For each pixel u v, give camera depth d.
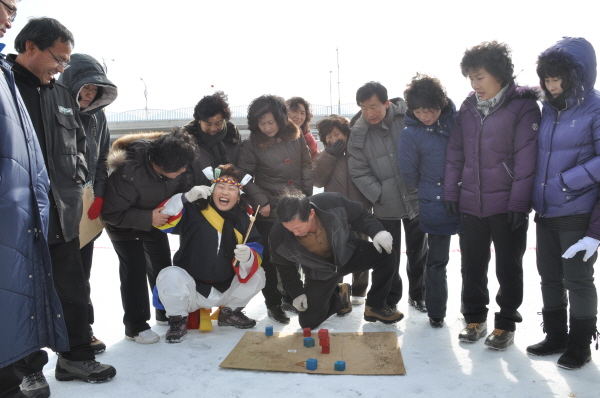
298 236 3.33
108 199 3.31
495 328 3.24
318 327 3.73
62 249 2.79
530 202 3.07
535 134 3.02
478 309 3.35
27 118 2.21
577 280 2.81
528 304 4.05
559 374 2.78
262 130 3.92
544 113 2.97
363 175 4.01
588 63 2.70
